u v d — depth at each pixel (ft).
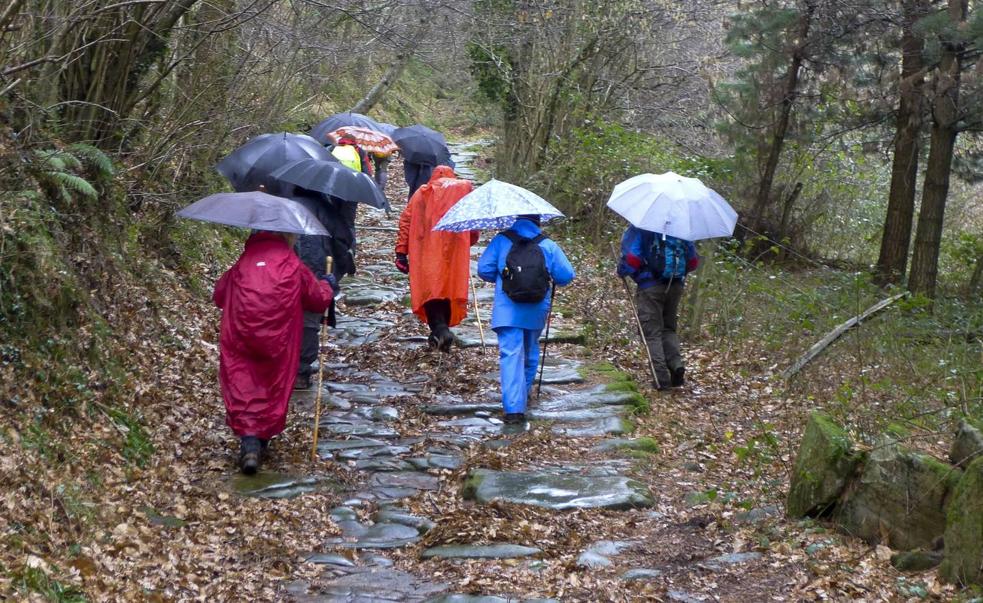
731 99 51.49
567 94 56.44
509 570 16.56
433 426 24.57
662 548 17.62
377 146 42.34
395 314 35.17
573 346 32.37
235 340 20.34
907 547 16.24
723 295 35.55
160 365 24.67
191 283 31.68
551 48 57.00
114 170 27.58
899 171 47.98
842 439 17.94
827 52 47.70
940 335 34.04
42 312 20.29
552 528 18.51
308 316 26.45
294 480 20.33
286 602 15.43
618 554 17.34
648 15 55.72
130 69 27.99
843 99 48.80
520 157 60.59
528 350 25.43
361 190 25.18
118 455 19.45
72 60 24.20
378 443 23.00
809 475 18.15
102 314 23.65
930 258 45.62
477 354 30.66
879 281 47.70
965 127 44.93
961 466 15.92
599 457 22.85
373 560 17.28
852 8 45.44
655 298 27.96
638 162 49.98
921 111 45.24
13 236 20.11
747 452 20.84
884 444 17.11
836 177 54.29
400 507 19.72
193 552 16.69
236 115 38.01
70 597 13.80
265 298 20.17
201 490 19.44
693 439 24.45
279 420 20.57
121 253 26.91
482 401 26.35
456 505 19.86
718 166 51.67
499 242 24.49
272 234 21.01
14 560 13.82
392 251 45.91
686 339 33.94
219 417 23.66
